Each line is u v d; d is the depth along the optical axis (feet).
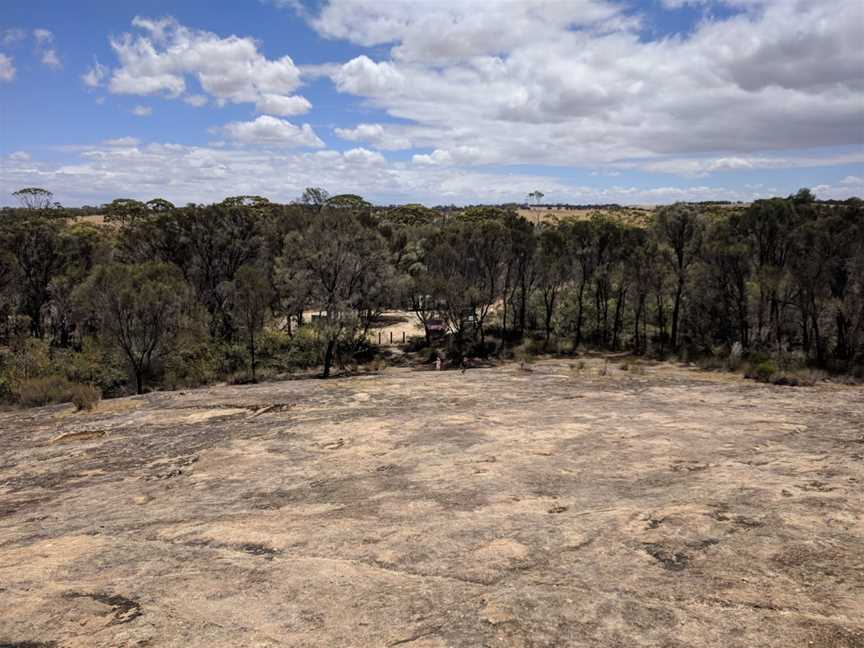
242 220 143.54
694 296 109.60
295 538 20.48
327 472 30.94
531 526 20.35
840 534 17.69
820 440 33.27
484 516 21.89
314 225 110.63
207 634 13.96
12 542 22.31
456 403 50.78
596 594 14.82
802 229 91.20
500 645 12.59
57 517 26.22
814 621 12.91
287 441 38.37
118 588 16.78
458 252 131.75
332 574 17.08
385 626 13.91
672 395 52.95
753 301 105.40
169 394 63.16
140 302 81.35
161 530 22.41
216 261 139.13
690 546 17.58
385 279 112.78
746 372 72.08
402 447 35.29
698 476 26.20
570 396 53.42
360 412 47.75
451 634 13.24
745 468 27.20
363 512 23.40
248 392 61.11
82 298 85.35
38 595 16.51
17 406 68.90
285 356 104.22
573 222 136.67
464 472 29.04
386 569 17.37
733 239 104.37
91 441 42.47
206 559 18.85
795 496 21.68
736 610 13.62
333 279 102.78
